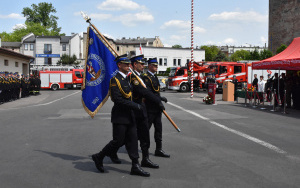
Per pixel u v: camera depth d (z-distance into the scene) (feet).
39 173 15.23
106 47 18.15
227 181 13.89
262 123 32.45
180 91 107.04
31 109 48.11
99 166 15.17
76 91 112.78
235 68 97.86
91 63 18.20
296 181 13.93
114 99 14.11
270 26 144.56
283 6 137.08
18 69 103.35
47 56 224.53
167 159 17.83
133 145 14.80
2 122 33.53
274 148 20.67
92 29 18.24
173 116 38.09
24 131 27.66
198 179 14.19
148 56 212.84
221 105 54.49
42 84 122.52
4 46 253.65
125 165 16.58
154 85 17.69
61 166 16.46
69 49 227.20
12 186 13.35
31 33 248.93
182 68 104.78
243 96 55.98
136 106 14.15
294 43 50.34
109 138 24.23
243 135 25.48
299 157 18.35
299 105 48.11
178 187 13.11
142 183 13.64
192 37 77.66
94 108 18.02
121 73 14.57
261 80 67.67
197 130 27.99
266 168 15.99
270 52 145.69
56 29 280.92
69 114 40.83
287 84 51.29
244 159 17.81
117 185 13.39
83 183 13.67
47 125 31.22
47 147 21.15
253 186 13.24
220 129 28.53
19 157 18.42
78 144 22.06
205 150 20.10
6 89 63.16
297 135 25.54
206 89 104.68
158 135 18.49
